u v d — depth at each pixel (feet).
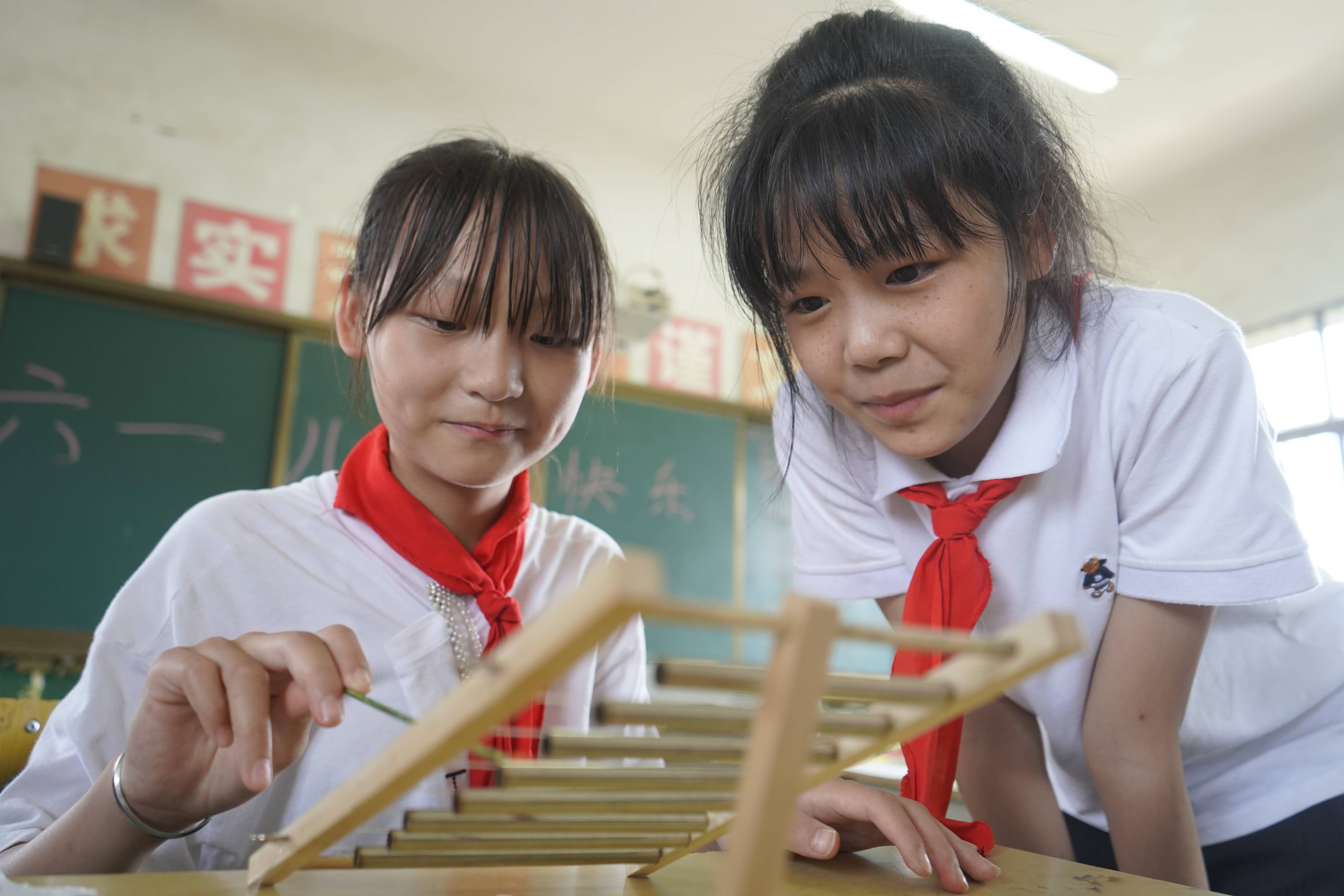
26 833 1.86
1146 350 2.37
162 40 8.55
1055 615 0.91
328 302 8.72
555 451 9.47
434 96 9.64
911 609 2.34
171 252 8.23
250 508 2.59
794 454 2.93
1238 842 2.68
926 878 1.78
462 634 2.50
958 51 2.23
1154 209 12.01
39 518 7.19
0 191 7.70
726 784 1.11
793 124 2.04
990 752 2.82
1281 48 9.66
